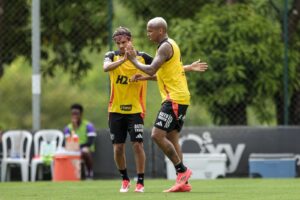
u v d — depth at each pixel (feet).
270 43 141.18
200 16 146.00
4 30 148.77
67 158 128.88
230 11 144.05
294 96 141.59
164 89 90.53
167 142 90.48
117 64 89.45
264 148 132.26
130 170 132.26
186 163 129.18
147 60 94.73
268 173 129.80
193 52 141.18
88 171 132.46
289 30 144.97
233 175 132.26
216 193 91.15
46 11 150.51
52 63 154.20
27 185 114.32
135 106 94.07
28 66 155.22
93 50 153.17
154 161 131.85
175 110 89.81
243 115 140.56
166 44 88.94
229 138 132.57
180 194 89.66
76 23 152.25
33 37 134.72
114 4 160.76
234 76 138.92
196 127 133.28
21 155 135.03
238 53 139.33
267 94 140.56
